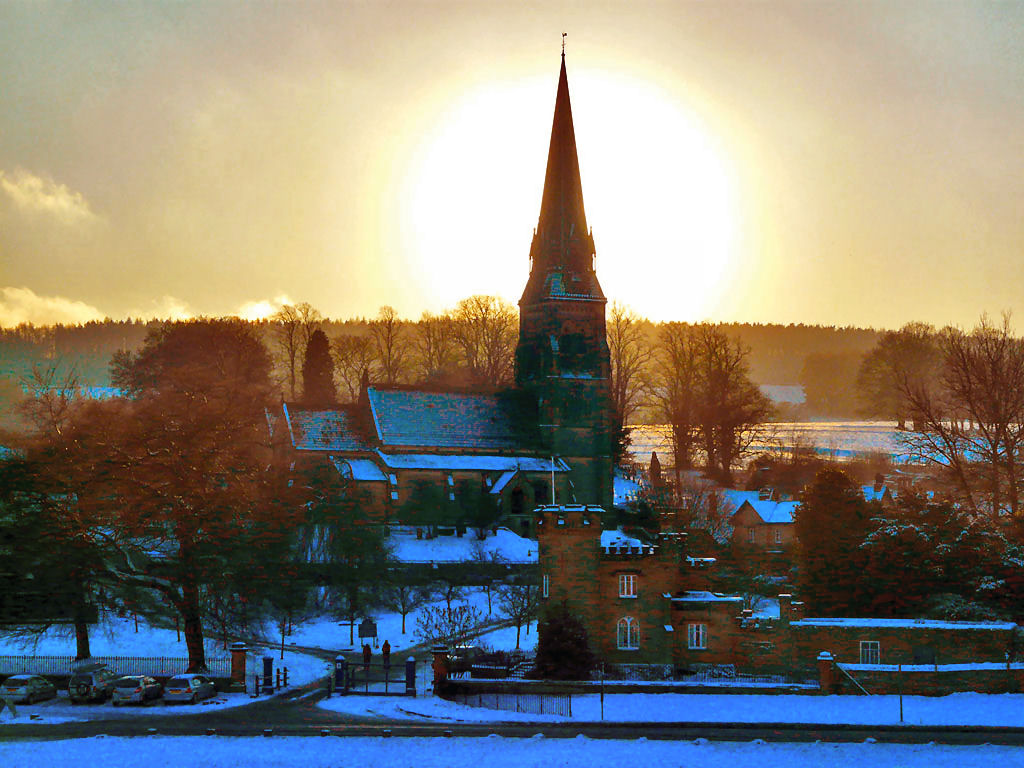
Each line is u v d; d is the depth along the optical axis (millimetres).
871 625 130125
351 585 177750
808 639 130875
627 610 134750
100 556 139250
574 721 111688
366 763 97312
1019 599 141000
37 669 136750
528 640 162250
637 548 136250
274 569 158250
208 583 146875
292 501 183250
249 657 150250
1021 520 158125
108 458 143125
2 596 135750
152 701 122500
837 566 151250
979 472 196125
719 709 116625
